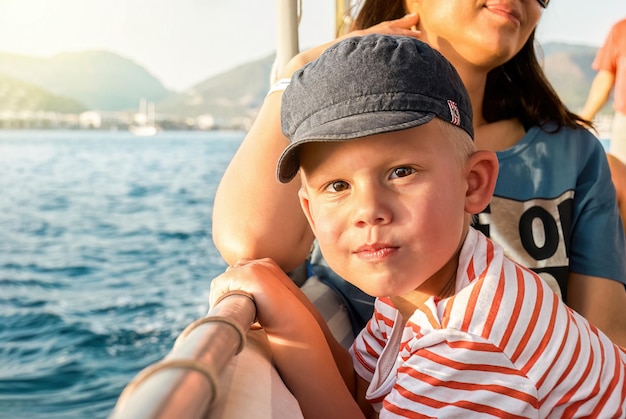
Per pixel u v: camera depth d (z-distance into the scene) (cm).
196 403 50
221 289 102
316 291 143
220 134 13812
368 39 90
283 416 77
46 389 933
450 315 90
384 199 86
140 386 50
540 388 87
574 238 150
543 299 92
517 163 146
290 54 158
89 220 2323
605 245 148
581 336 93
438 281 97
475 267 92
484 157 94
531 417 86
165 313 1248
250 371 82
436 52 92
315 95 88
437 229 87
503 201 144
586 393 90
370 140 85
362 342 115
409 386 91
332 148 87
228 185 124
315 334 100
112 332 1148
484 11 136
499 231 143
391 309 106
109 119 14038
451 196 89
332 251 91
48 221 2331
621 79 409
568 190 147
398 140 85
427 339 90
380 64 86
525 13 139
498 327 87
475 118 155
